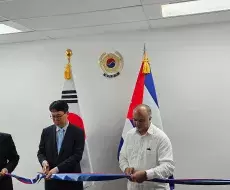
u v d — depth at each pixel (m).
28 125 3.46
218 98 2.94
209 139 2.94
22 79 3.50
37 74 3.46
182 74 3.04
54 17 2.63
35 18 2.65
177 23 2.94
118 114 3.19
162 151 2.17
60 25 2.89
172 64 3.06
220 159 2.90
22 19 2.67
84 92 3.29
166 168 2.07
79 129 2.61
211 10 2.57
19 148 3.47
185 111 3.01
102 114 3.23
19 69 3.51
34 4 2.28
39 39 3.42
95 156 3.22
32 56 3.48
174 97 3.04
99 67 3.26
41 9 2.40
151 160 2.21
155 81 3.09
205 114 2.96
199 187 2.95
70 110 3.04
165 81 3.07
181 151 3.00
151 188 2.20
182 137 3.01
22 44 3.51
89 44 3.30
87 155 2.97
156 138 2.22
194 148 2.97
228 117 2.90
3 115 3.54
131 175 2.07
